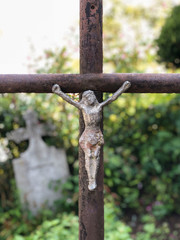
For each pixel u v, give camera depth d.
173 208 3.16
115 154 3.35
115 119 3.33
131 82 1.33
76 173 3.07
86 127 1.32
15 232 2.77
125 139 3.40
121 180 3.25
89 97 1.31
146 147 3.33
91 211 1.37
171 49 3.91
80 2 1.31
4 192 3.07
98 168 1.32
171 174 3.19
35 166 2.98
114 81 1.33
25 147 3.19
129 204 3.22
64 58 3.10
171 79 1.34
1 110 3.10
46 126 3.03
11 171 3.15
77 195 2.91
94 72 1.33
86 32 1.31
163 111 3.30
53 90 1.32
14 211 2.88
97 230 1.39
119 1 6.58
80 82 1.33
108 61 3.76
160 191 3.20
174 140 3.25
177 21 3.85
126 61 3.69
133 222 3.07
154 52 4.51
